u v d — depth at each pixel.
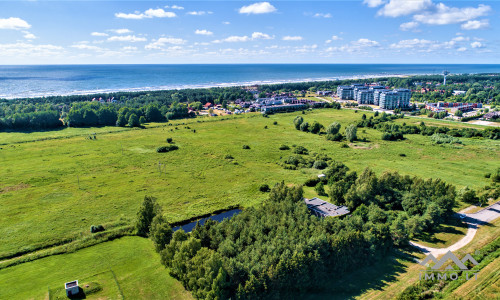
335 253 64.00
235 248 64.88
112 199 102.50
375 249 68.19
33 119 198.38
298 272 58.06
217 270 55.97
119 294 59.03
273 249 61.84
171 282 62.88
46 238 79.00
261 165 139.50
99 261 70.31
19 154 146.00
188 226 88.75
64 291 59.25
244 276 57.00
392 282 62.19
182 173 127.50
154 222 75.94
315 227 70.94
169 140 173.25
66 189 109.25
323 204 93.56
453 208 94.94
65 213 92.31
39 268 67.56
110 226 85.12
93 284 61.47
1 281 62.91
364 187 92.50
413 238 78.50
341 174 115.81
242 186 115.06
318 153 155.00
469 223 86.06
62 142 169.00
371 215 81.69
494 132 186.00
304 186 115.38
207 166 136.12
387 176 98.25
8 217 89.19
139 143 170.62
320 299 58.03
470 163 140.88
